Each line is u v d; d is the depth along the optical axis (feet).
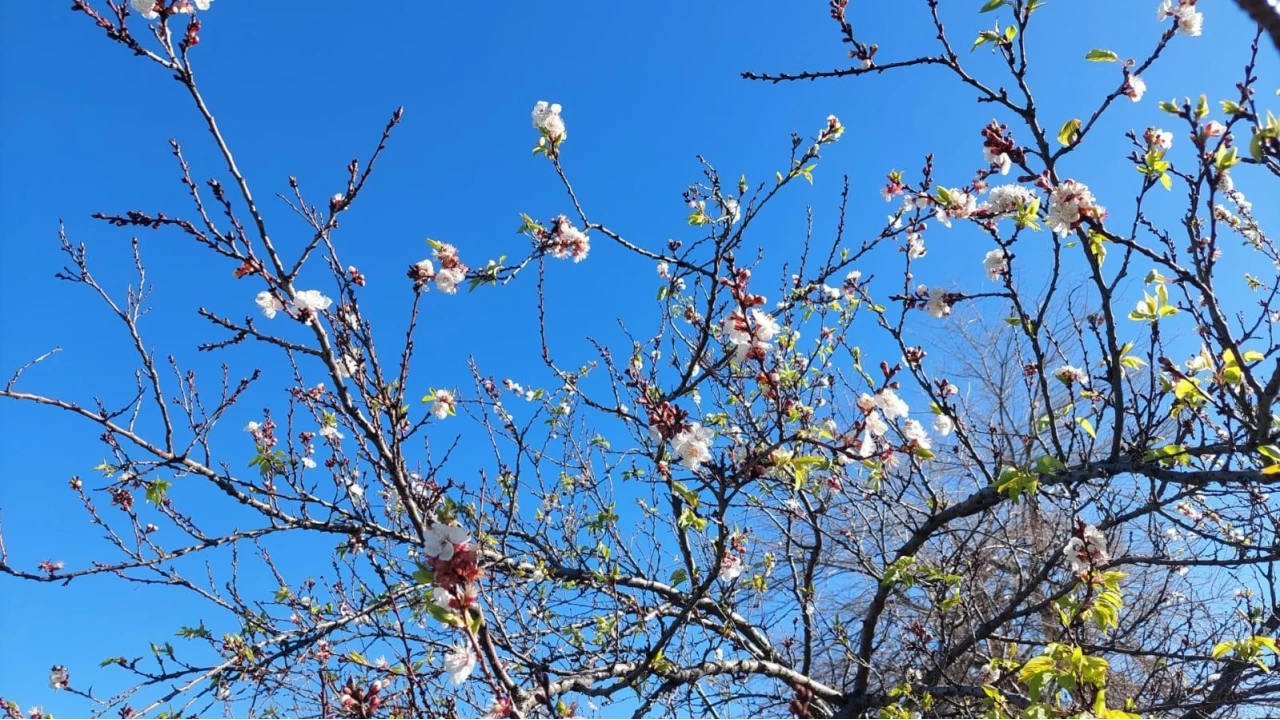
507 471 17.63
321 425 15.15
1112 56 10.30
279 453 14.64
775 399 10.50
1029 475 11.83
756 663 16.22
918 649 16.85
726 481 11.43
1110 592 10.57
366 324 9.30
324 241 9.33
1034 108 10.87
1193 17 9.86
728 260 10.09
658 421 11.34
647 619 16.53
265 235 9.11
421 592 14.12
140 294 12.42
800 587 18.86
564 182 13.60
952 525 25.76
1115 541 18.33
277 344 8.93
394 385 10.80
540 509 18.69
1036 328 12.65
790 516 17.83
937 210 13.89
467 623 7.11
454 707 13.99
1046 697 11.46
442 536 7.38
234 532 14.33
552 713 10.80
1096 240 10.90
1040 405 22.84
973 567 17.60
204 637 14.84
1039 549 18.39
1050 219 10.54
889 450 11.02
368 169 9.46
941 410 14.55
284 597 16.33
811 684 17.03
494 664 7.27
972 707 15.67
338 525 14.58
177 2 9.14
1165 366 11.10
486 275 12.19
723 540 12.62
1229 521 15.66
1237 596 20.52
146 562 13.38
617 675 15.23
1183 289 11.55
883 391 10.61
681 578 14.58
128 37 8.75
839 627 19.21
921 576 16.89
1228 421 11.08
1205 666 17.31
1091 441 13.17
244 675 13.26
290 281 9.09
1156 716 14.96
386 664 14.62
